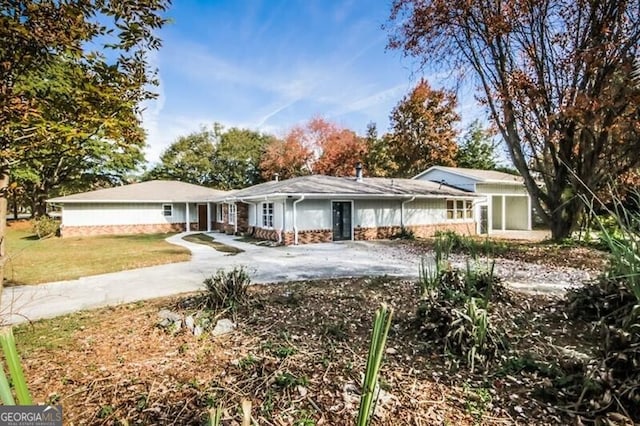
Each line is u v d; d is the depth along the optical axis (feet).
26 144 8.66
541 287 20.92
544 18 35.99
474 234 61.52
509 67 39.40
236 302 15.58
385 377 10.08
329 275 25.52
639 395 7.88
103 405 8.74
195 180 122.42
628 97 31.99
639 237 10.22
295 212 47.16
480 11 38.17
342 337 12.96
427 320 12.68
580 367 9.43
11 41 7.88
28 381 9.91
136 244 48.49
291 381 9.68
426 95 97.25
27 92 8.78
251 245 46.70
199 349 12.02
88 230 66.13
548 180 41.75
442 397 9.13
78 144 9.60
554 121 36.37
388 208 55.62
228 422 7.86
